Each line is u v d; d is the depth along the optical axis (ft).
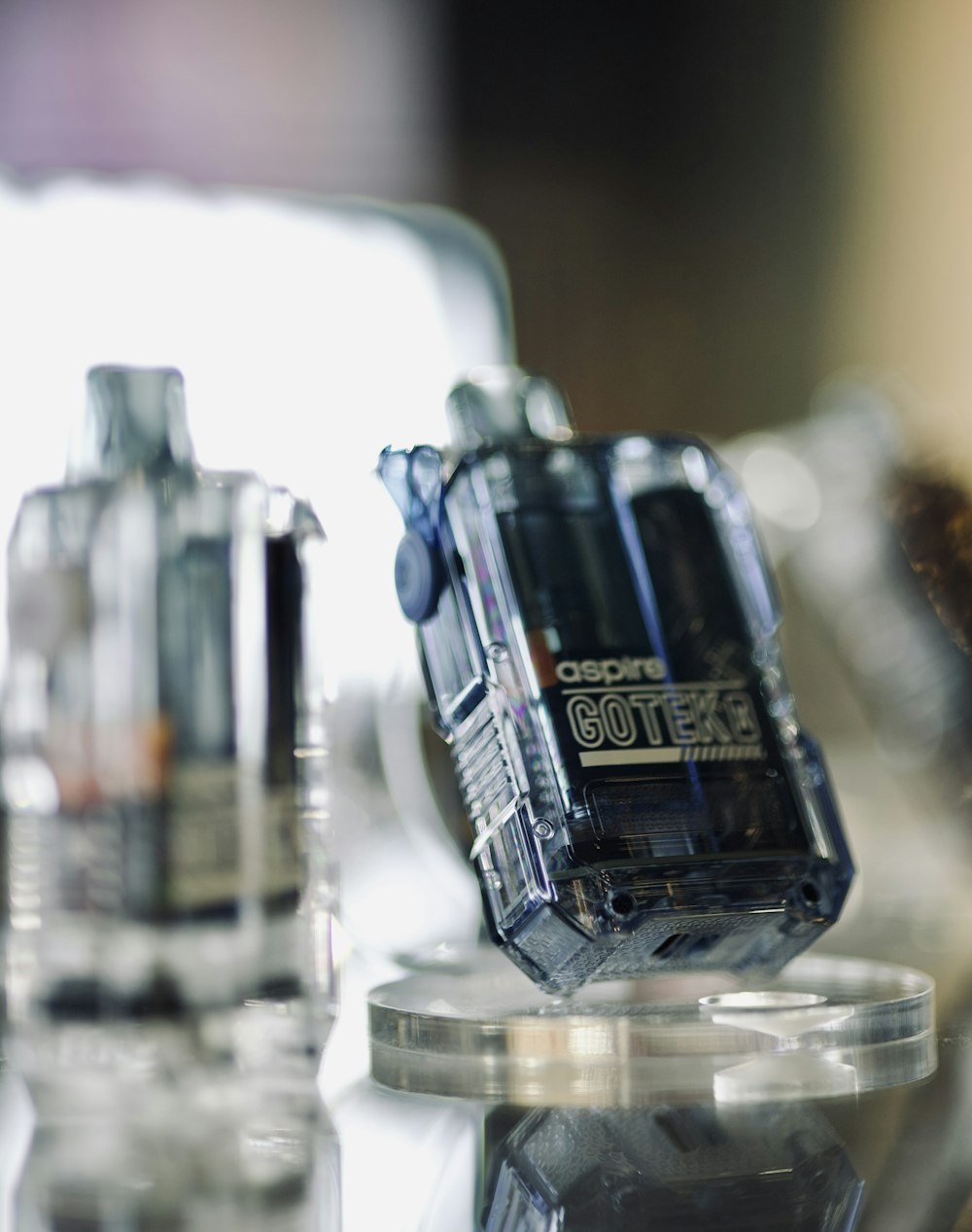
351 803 1.64
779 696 1.13
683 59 2.66
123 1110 0.96
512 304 2.59
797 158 2.72
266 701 0.99
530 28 2.57
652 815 1.05
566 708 1.06
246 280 2.50
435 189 2.56
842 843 1.09
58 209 2.40
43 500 1.00
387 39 2.50
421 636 1.13
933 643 1.64
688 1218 0.83
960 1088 1.01
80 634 0.98
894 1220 0.83
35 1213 0.85
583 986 1.07
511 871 1.04
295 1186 0.87
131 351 2.44
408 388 2.57
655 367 2.64
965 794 1.65
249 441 2.50
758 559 1.16
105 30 2.38
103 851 0.97
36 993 0.97
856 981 1.12
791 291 2.72
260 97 2.46
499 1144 0.93
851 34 2.75
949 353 2.82
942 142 2.82
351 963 1.45
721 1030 1.01
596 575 1.10
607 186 2.62
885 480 1.68
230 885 0.97
